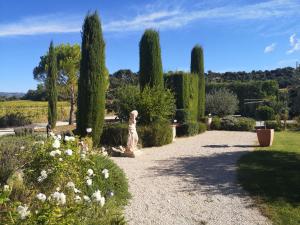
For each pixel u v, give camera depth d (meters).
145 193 7.08
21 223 3.01
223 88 36.72
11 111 35.31
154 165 10.11
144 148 13.84
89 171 4.98
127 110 15.80
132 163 10.41
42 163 4.70
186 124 18.80
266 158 10.98
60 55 33.84
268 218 5.62
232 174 8.79
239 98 39.09
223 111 30.67
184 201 6.57
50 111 25.12
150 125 14.81
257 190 7.19
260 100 37.28
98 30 12.39
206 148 13.86
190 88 20.48
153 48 16.11
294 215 5.70
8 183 4.29
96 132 12.23
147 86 15.88
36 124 34.47
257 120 31.08
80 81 12.27
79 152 5.36
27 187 4.35
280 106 32.69
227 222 5.48
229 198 6.74
